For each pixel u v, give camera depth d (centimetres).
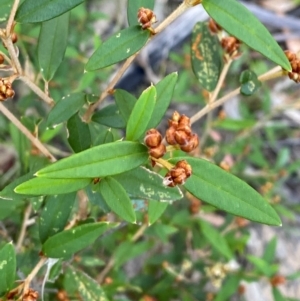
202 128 63
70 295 35
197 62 31
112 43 24
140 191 24
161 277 49
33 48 45
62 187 21
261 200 22
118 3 65
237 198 22
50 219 27
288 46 72
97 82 56
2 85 24
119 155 21
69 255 26
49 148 41
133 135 22
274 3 74
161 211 29
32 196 25
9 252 24
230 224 48
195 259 52
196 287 49
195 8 64
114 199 22
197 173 22
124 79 62
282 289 61
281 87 70
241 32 23
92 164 20
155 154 21
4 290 24
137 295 49
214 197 22
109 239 44
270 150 70
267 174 57
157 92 24
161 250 57
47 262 29
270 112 57
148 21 24
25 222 35
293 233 64
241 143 57
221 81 30
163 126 64
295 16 75
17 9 24
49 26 29
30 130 33
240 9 24
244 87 29
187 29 64
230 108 67
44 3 24
